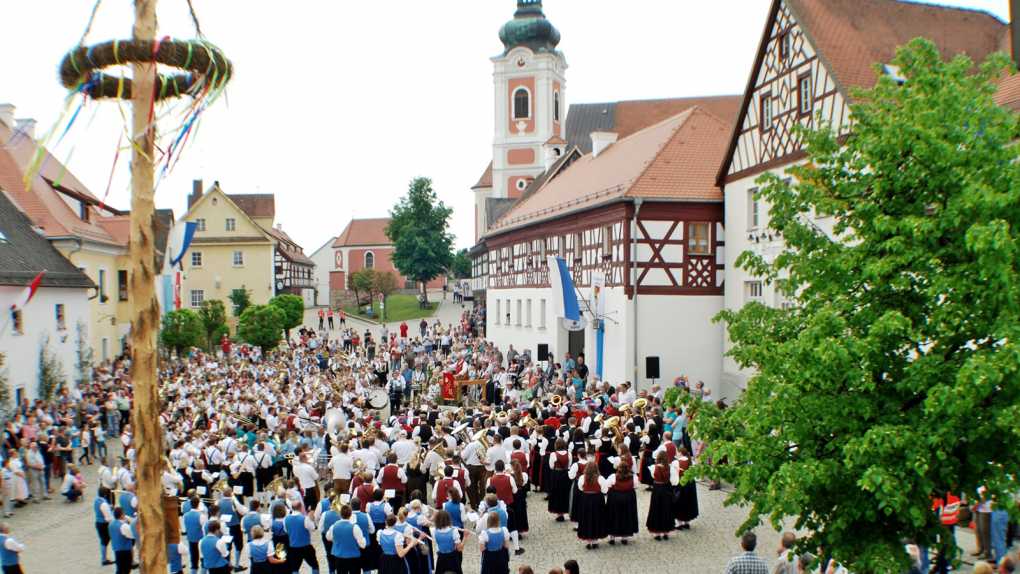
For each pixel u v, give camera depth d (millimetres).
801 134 9953
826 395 8688
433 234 90312
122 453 26422
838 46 23484
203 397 26562
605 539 15344
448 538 12180
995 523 12734
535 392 28938
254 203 93688
